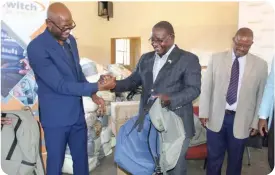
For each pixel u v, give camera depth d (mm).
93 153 3037
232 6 4973
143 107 1755
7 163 1930
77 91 1750
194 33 5434
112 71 3918
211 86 2219
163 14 5836
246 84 2064
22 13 2279
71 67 1846
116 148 1714
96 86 1801
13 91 2324
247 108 2088
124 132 1764
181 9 5574
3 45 2246
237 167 2193
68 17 1714
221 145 2227
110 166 3176
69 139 1938
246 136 2117
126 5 6441
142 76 1842
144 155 1646
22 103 2361
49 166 1842
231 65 2113
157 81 1734
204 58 5324
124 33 6555
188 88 1674
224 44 5109
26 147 1960
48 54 1720
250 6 3785
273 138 1773
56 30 1718
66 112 1817
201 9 5320
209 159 2287
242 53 2018
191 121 1792
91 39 6500
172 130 1570
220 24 5133
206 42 5316
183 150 1725
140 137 1690
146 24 6176
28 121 2031
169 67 1711
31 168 1975
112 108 3080
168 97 1618
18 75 2328
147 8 6113
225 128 2176
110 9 6621
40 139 2084
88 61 3268
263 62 2096
